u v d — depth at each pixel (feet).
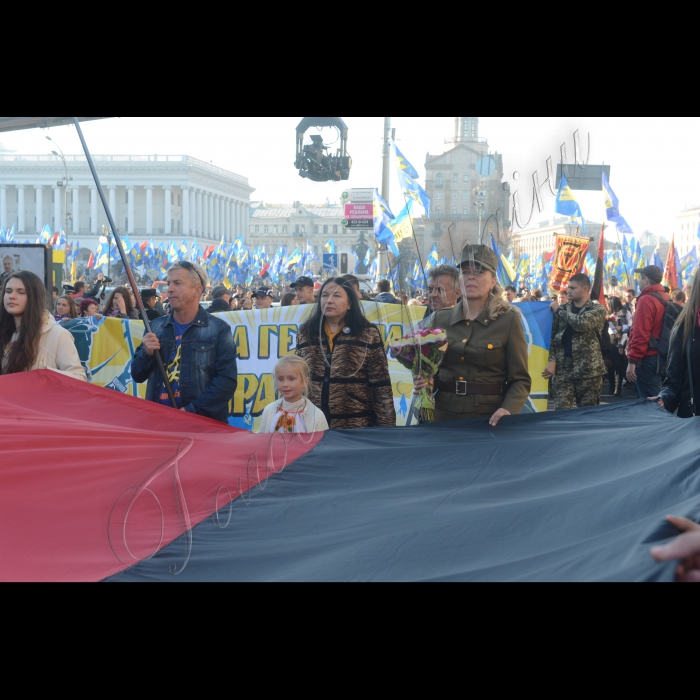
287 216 297.33
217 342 14.25
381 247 39.34
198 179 311.47
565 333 21.12
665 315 22.82
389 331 19.10
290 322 20.47
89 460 8.45
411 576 4.99
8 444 8.81
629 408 11.07
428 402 13.23
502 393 13.00
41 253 21.33
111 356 21.11
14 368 13.39
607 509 5.99
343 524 6.54
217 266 132.67
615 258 78.28
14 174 296.92
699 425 8.70
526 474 8.03
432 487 7.77
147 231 298.76
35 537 6.26
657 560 4.29
